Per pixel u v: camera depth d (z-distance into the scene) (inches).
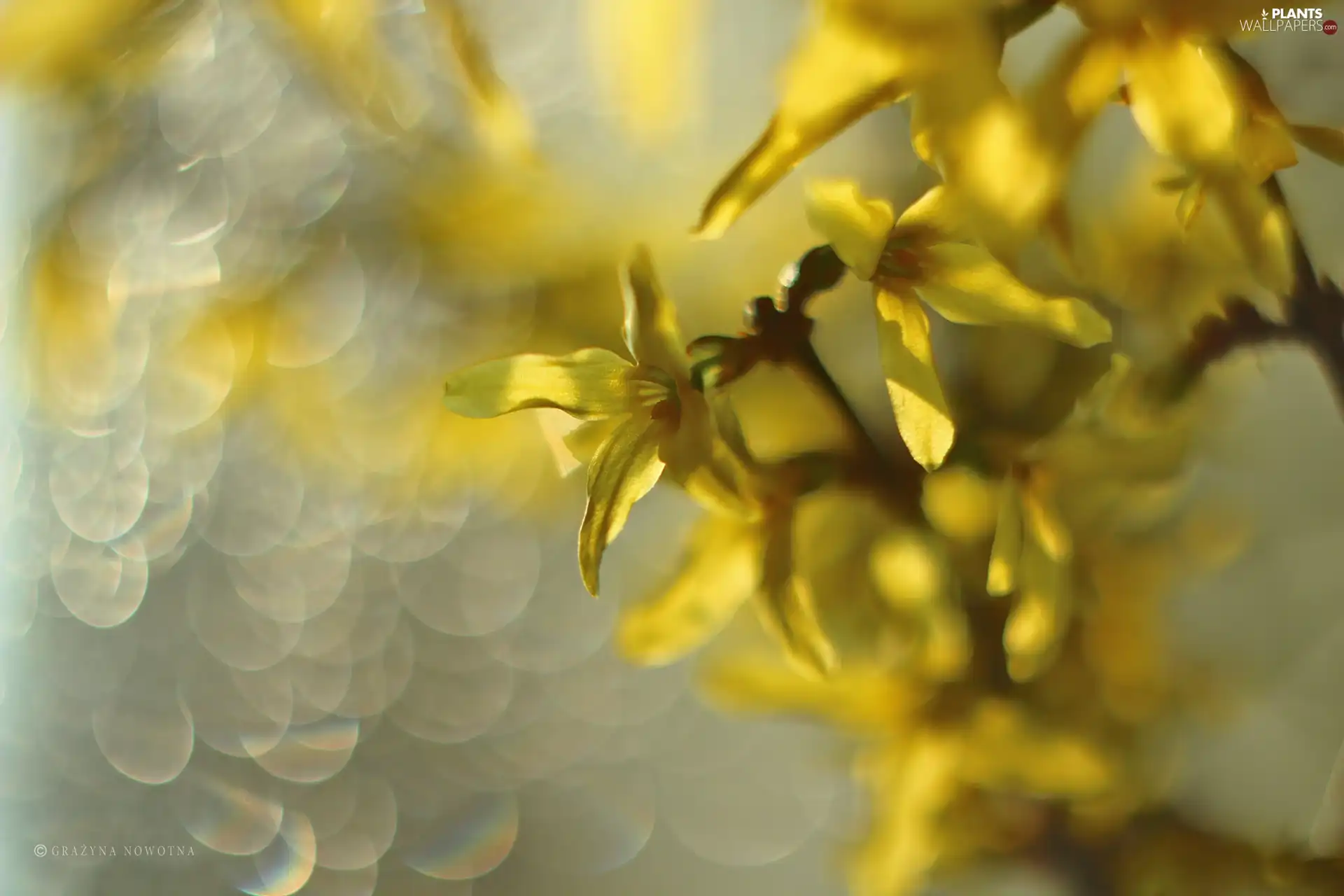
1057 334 12.7
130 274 14.9
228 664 24.8
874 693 14.1
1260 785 16.0
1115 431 13.4
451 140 14.8
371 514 22.0
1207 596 16.2
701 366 13.0
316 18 13.4
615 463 12.9
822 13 12.6
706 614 13.4
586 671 25.3
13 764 24.3
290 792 24.7
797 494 13.3
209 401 15.5
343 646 25.2
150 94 14.3
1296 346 13.3
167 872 23.7
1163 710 14.3
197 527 23.4
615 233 15.3
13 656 24.4
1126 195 14.1
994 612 14.0
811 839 23.2
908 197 14.7
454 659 25.5
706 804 24.3
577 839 24.8
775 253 15.4
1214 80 12.8
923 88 12.6
